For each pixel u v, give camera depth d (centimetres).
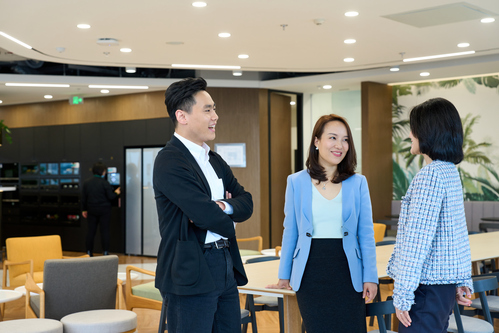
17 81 905
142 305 530
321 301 288
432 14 555
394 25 598
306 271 292
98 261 474
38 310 464
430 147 248
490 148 941
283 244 310
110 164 1091
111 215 1098
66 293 464
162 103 1017
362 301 290
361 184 300
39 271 676
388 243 562
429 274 242
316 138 303
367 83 958
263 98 996
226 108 988
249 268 392
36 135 1192
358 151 1052
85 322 423
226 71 939
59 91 1015
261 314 620
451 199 243
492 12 549
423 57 775
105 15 550
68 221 1153
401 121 1016
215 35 636
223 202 245
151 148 1037
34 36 629
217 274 239
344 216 293
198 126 247
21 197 1213
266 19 571
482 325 347
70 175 1144
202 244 237
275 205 1023
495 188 937
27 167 1206
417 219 238
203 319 235
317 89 1027
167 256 238
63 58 757
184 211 230
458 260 243
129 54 734
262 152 991
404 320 243
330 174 303
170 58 762
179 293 230
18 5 511
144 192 1052
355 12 548
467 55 766
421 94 998
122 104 1070
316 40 665
